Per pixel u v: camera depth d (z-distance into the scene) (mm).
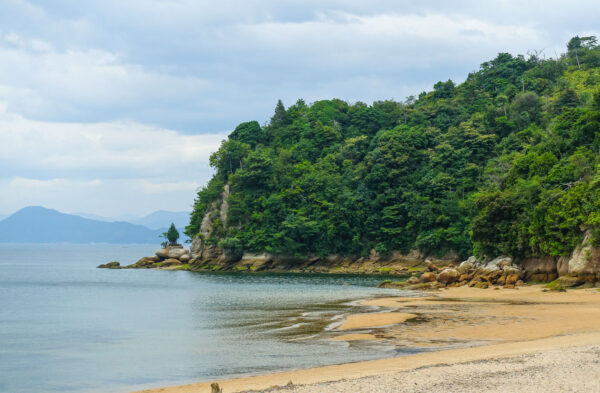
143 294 79125
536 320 40625
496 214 86500
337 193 157875
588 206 68562
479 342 31844
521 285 77500
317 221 154500
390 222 148125
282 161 180000
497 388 19203
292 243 150875
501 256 86250
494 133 169625
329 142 192375
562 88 188750
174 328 43656
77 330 43312
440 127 184125
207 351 33000
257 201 159750
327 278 119438
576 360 23219
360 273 141625
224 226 161625
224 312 54000
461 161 154750
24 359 31812
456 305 54500
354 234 153125
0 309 59469
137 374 27578
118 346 35812
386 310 51438
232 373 26859
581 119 98062
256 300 66875
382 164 156625
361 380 21312
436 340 33156
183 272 145375
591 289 65625
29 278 119312
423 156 162000
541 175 92250
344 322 42656
